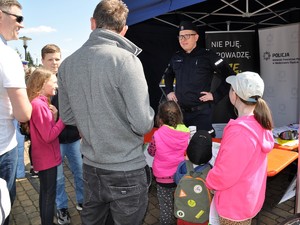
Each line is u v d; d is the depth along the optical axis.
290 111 3.96
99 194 1.34
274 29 3.95
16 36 1.61
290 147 2.34
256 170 1.40
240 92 1.43
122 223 1.34
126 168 1.28
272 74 4.08
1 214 1.33
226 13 3.89
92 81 1.23
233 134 1.35
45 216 1.93
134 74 1.20
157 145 2.02
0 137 1.59
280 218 2.55
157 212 2.71
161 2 2.55
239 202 1.41
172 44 4.05
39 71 1.85
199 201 1.71
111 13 1.30
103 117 1.24
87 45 1.32
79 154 2.47
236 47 4.16
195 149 1.73
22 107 1.51
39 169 1.89
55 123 1.88
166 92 3.03
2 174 1.66
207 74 2.71
